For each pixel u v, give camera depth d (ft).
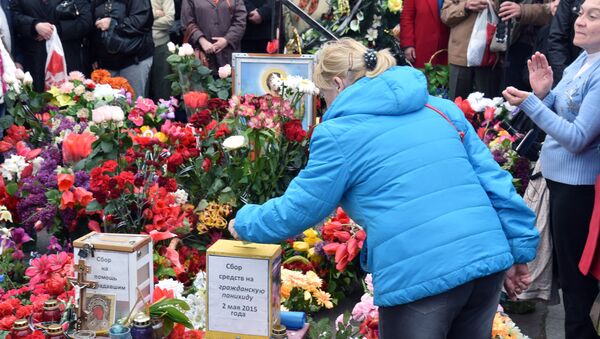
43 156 16.44
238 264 9.33
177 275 13.53
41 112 19.26
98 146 14.74
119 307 9.45
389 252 8.78
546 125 12.07
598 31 12.06
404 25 23.52
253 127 15.35
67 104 19.62
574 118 12.39
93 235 9.83
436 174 8.93
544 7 21.07
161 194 13.82
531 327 15.14
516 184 15.76
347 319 11.41
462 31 21.89
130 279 9.39
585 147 12.08
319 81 9.44
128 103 19.24
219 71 19.98
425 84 9.29
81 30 25.05
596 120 11.88
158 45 26.53
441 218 8.77
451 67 22.27
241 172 15.44
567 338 12.87
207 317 9.52
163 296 9.99
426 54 23.30
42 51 24.18
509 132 16.65
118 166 14.26
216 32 25.17
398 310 8.88
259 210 9.07
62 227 14.62
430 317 8.73
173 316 9.30
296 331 10.12
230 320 9.46
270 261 9.25
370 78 9.18
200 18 25.18
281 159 16.15
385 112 8.99
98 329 9.41
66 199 13.62
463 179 9.07
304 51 24.34
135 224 13.69
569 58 17.29
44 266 11.86
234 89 19.12
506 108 16.57
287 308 13.02
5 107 19.97
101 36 25.30
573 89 12.32
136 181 13.42
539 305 16.15
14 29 23.95
